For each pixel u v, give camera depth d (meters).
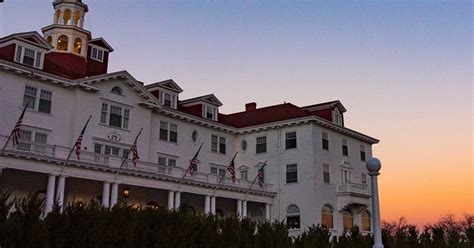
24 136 35.91
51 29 46.25
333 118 55.09
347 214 53.16
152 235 14.73
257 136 54.72
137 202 42.03
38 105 37.16
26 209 12.55
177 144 48.41
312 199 49.09
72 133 38.41
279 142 52.97
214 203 44.62
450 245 22.53
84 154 35.03
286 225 19.44
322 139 52.50
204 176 44.31
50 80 37.81
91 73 46.19
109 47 49.25
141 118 44.03
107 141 40.47
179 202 41.38
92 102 40.19
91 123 39.69
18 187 34.28
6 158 30.70
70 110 39.09
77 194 37.56
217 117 54.66
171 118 48.44
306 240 18.95
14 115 35.47
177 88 50.12
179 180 41.38
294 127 52.47
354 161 56.84
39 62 38.81
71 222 13.16
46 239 12.12
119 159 37.25
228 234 17.09
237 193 47.31
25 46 38.12
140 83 46.94
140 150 43.16
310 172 49.94
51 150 33.59
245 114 59.47
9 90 35.50
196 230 16.16
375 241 14.09
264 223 18.78
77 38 46.44
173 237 14.87
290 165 51.62
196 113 52.84
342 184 52.44
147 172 38.69
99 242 12.88
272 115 55.97
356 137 58.09
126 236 13.59
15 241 11.76
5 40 37.81
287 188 51.12
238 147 55.75
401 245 21.12
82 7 48.16
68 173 33.72
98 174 35.62
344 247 20.31
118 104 42.16
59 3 47.47
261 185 48.38
